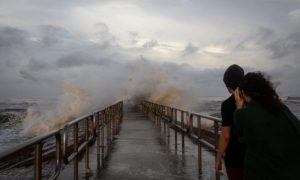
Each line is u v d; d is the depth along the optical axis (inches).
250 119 114.1
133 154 392.5
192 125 331.6
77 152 240.8
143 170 311.0
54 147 202.5
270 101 115.0
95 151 415.8
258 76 121.2
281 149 110.0
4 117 1501.0
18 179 139.7
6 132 976.9
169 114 510.6
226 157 162.4
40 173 149.2
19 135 899.4
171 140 510.0
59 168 183.8
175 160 354.9
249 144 115.0
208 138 308.2
